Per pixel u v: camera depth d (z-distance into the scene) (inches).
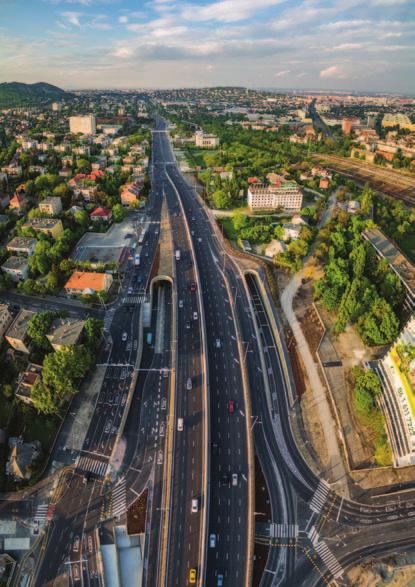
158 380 7130.9
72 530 5132.9
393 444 6048.2
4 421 6284.5
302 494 5757.9
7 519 5246.1
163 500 5359.3
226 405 6717.5
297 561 5093.5
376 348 7849.4
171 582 4598.9
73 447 6028.5
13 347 7416.3
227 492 5521.7
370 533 5359.3
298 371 7544.3
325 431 6550.2
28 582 4704.7
